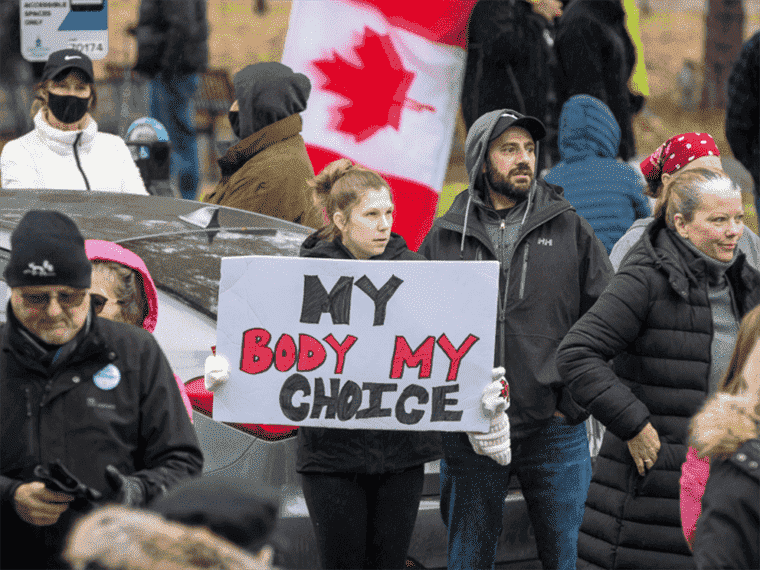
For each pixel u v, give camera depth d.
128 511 5.48
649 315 12.66
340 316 12.93
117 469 9.62
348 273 12.91
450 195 33.50
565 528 14.59
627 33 26.89
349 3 22.83
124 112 38.59
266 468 13.84
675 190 12.82
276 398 13.02
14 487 9.25
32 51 23.38
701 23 74.38
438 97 23.41
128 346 9.86
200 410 13.72
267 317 12.98
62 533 9.58
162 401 9.88
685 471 11.73
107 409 9.62
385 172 23.14
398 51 23.00
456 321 12.89
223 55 61.66
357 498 13.10
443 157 23.58
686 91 66.75
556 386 14.42
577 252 14.89
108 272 11.72
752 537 8.22
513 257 14.71
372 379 12.98
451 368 12.92
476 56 26.48
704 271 12.61
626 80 26.86
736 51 65.38
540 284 14.60
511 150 14.66
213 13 66.50
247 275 12.94
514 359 14.44
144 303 12.12
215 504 5.52
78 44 23.47
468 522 14.52
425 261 12.85
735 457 8.36
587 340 12.71
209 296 14.77
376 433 13.01
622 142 27.14
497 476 14.39
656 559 12.62
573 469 14.57
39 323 9.31
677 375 12.57
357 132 23.02
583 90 26.41
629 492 12.73
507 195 14.77
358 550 13.20
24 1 23.27
